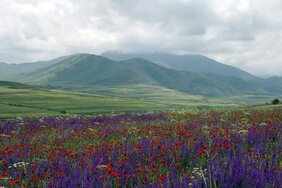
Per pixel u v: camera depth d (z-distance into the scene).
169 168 10.82
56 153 13.60
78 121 31.91
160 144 13.73
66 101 140.12
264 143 13.07
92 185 9.02
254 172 8.46
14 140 20.48
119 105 139.38
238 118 25.52
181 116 31.55
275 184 7.89
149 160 11.93
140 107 139.88
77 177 9.79
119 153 12.78
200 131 17.28
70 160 12.32
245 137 14.32
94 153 12.79
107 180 9.08
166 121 26.98
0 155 14.20
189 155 11.98
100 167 10.62
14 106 101.38
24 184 9.70
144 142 14.39
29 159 13.48
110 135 19.45
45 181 10.19
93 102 144.25
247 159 10.08
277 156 10.56
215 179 8.39
